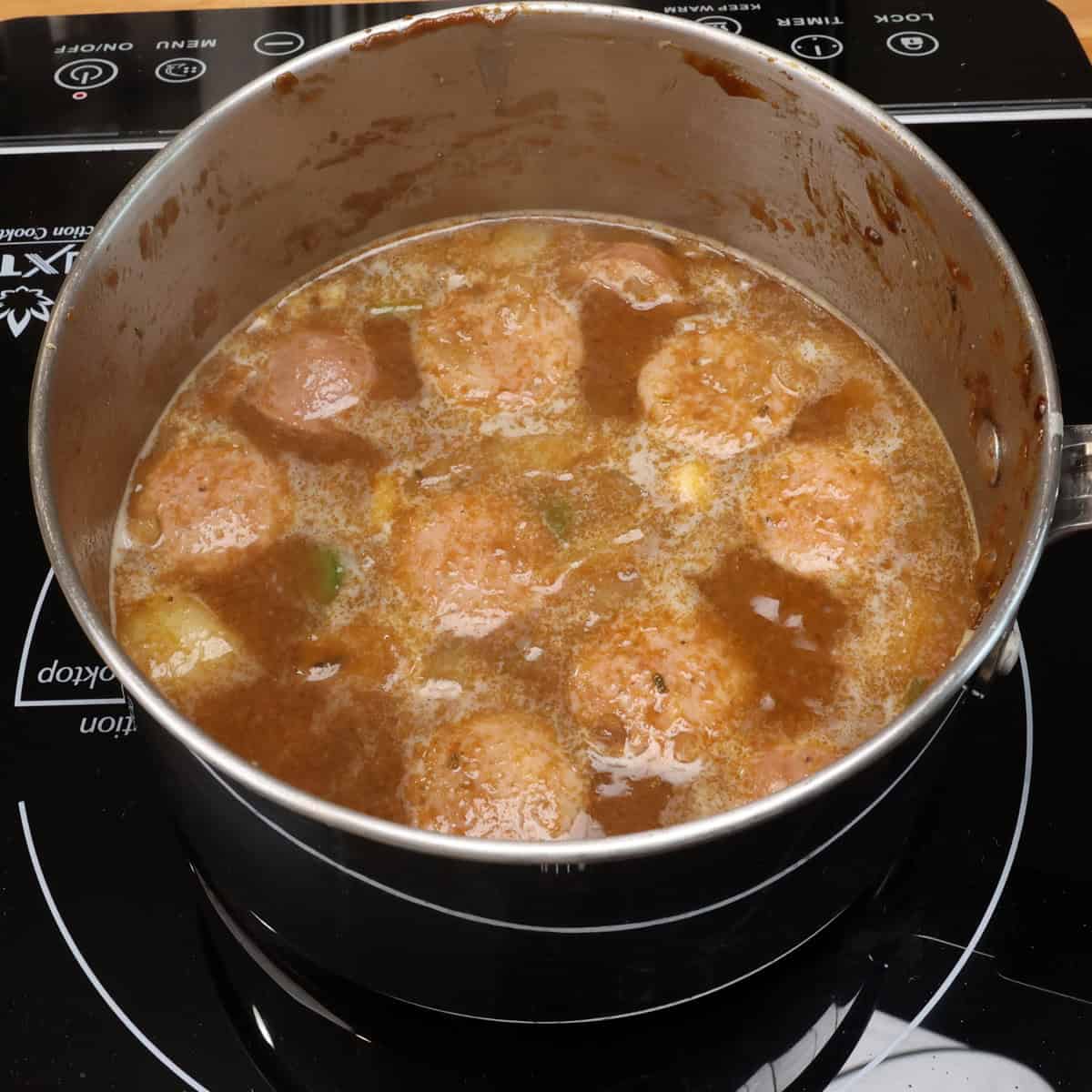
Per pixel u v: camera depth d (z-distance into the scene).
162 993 0.35
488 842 0.27
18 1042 0.34
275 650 0.38
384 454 0.42
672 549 0.40
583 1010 0.33
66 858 0.36
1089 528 0.32
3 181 0.49
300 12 0.53
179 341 0.43
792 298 0.47
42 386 0.34
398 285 0.46
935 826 0.37
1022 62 0.52
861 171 0.41
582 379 0.44
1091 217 0.48
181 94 0.51
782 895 0.31
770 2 0.53
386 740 0.37
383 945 0.31
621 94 0.44
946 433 0.42
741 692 0.37
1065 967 0.35
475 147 0.46
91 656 0.39
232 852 0.32
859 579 0.40
